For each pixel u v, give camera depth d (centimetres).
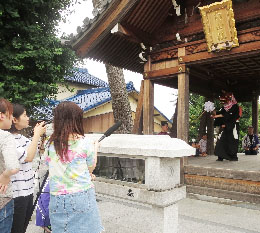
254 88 1011
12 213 232
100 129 1404
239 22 558
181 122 622
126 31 614
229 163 726
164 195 298
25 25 647
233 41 545
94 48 677
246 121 1332
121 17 587
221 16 534
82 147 220
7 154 211
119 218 446
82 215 212
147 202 306
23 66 611
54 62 686
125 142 331
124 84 998
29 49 639
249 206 534
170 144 300
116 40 674
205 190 598
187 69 637
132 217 452
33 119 685
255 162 746
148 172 311
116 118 984
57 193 215
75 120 224
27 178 270
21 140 271
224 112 761
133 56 754
